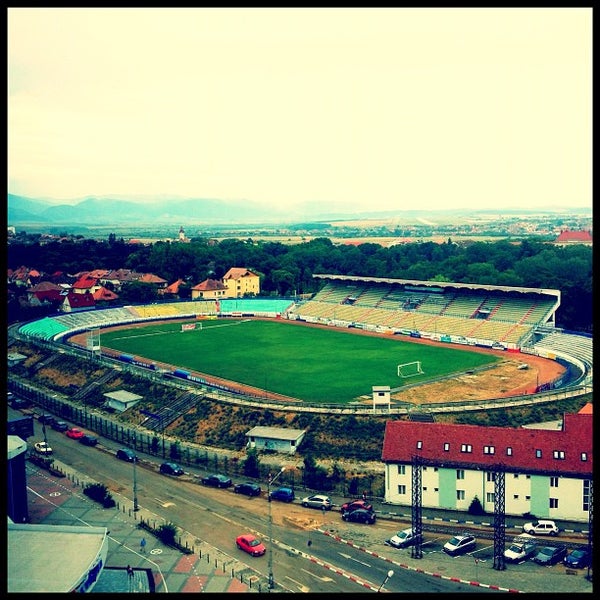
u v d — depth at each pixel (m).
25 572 83.56
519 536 105.38
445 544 102.12
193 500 123.31
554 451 113.44
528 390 183.62
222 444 151.25
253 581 93.38
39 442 157.38
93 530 94.38
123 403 178.38
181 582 93.38
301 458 140.00
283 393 182.12
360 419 149.12
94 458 146.62
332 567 97.12
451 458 116.81
